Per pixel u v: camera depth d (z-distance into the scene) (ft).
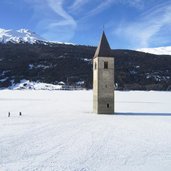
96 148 115.85
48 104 315.17
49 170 88.79
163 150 114.21
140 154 108.37
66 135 139.95
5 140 126.62
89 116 215.31
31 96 452.35
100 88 236.22
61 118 201.67
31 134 140.77
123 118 204.54
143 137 137.49
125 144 123.24
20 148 113.80
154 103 331.57
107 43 249.55
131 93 544.62
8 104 312.50
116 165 95.25
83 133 145.59
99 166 93.91
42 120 190.49
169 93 550.77
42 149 112.88
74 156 104.27
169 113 237.45
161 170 90.74
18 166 92.02
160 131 153.28
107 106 235.61
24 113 231.91
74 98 410.11
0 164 93.97
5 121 184.65
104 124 175.32
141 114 230.48
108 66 240.53
